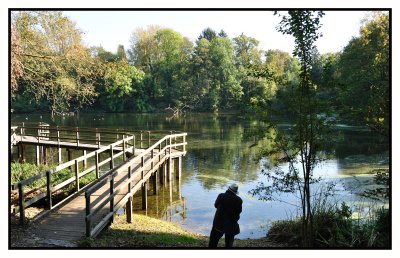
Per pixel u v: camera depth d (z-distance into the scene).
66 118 46.78
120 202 8.09
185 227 9.91
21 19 13.52
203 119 45.53
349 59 22.83
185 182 15.12
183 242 7.12
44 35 14.65
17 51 10.38
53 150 22.56
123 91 52.03
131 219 8.62
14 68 10.12
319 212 7.25
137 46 58.84
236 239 7.95
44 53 15.12
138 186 9.62
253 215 10.67
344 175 14.62
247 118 6.85
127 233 7.37
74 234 6.45
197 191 13.77
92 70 16.97
